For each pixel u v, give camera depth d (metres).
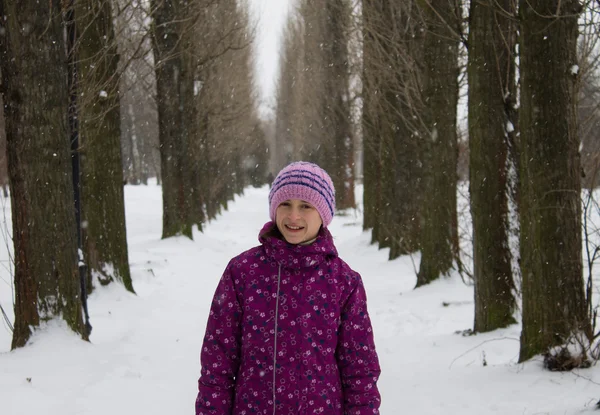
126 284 9.66
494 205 6.61
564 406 3.85
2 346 5.99
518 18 4.88
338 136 31.34
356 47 17.92
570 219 4.71
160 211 31.36
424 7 9.80
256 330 2.13
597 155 4.90
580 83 5.04
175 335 6.93
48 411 3.92
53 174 5.24
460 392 4.46
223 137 29.41
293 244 2.20
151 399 4.38
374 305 9.30
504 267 6.59
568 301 4.71
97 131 8.77
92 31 8.73
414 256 14.16
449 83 9.97
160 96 17.80
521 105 4.88
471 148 6.72
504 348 5.98
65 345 5.08
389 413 4.18
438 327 7.61
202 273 12.82
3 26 5.05
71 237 5.43
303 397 2.09
